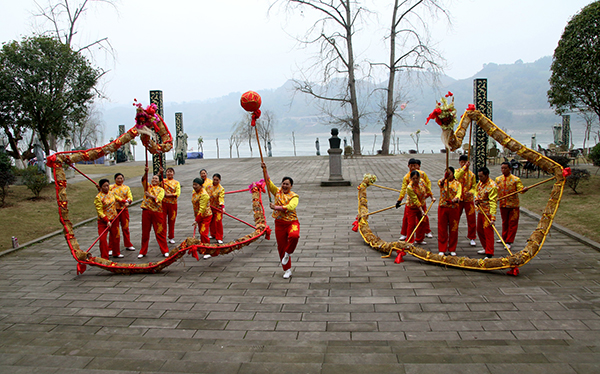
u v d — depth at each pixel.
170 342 4.23
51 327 4.67
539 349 3.82
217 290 5.61
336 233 8.43
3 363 3.87
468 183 7.00
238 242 7.00
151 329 4.54
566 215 8.73
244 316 4.77
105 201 7.02
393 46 26.55
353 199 12.17
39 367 3.79
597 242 6.89
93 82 14.40
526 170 14.34
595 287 5.23
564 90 11.26
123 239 8.06
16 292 5.79
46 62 12.88
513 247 7.06
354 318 4.61
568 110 12.51
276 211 6.09
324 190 13.92
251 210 11.08
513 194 6.72
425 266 6.29
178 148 24.34
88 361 3.88
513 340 4.01
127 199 7.58
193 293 5.54
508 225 6.99
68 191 13.29
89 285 6.01
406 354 3.80
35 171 12.62
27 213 10.48
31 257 7.52
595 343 3.90
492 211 6.40
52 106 13.14
